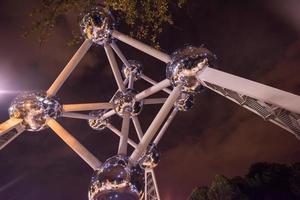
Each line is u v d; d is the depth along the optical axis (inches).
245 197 1160.2
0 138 315.9
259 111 306.0
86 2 403.9
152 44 431.5
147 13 432.5
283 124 294.8
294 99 229.3
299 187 1126.4
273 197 1159.0
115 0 409.7
